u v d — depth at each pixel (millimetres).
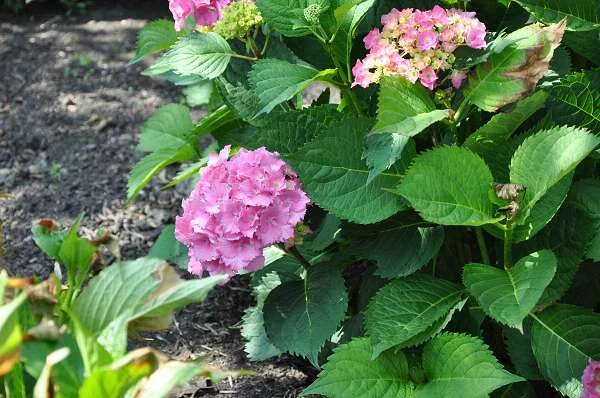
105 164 2152
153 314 1101
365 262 1666
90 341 1073
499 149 1380
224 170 1381
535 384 1468
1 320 1021
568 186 1324
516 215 1313
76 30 2879
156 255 1652
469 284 1320
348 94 1447
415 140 1452
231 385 1591
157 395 1021
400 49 1357
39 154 2193
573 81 1395
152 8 3043
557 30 1304
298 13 1406
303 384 1585
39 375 1062
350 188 1357
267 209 1360
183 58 1439
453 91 1389
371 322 1350
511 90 1323
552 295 1360
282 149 1433
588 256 1352
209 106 1773
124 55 2697
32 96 2465
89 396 1044
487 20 1515
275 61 1394
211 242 1368
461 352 1347
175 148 1604
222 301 1765
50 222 1200
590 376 1313
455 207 1313
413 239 1401
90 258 1162
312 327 1405
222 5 1454
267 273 1568
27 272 1833
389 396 1353
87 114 2367
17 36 2842
